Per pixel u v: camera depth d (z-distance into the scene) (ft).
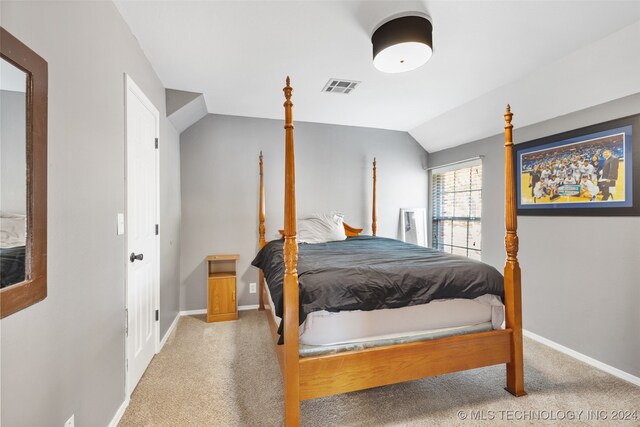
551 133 8.91
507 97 9.28
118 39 5.63
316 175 13.05
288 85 4.95
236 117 12.06
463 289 5.93
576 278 8.10
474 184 12.14
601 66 6.86
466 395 6.25
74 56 4.14
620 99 7.17
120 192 5.71
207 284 11.37
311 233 11.31
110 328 5.25
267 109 11.33
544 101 8.57
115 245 5.46
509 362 6.25
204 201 11.65
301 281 5.27
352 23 6.10
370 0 5.41
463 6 5.48
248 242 12.12
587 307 7.82
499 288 6.21
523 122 9.66
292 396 4.85
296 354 4.86
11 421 2.97
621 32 6.10
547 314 8.86
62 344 3.84
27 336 3.19
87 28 4.50
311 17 5.91
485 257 11.41
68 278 3.97
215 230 11.75
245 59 7.58
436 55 7.23
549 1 5.30
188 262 11.45
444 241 13.80
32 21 3.27
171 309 9.82
